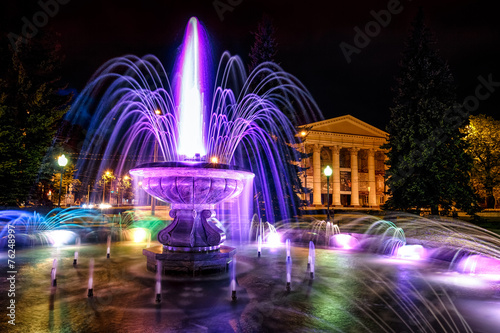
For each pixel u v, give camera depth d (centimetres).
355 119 7919
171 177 838
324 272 862
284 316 521
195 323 487
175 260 796
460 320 514
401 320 512
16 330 459
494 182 3631
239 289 676
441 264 997
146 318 505
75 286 689
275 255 1153
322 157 7925
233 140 2778
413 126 2250
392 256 1154
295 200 3000
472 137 3519
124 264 931
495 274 852
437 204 2172
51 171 2711
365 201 8381
